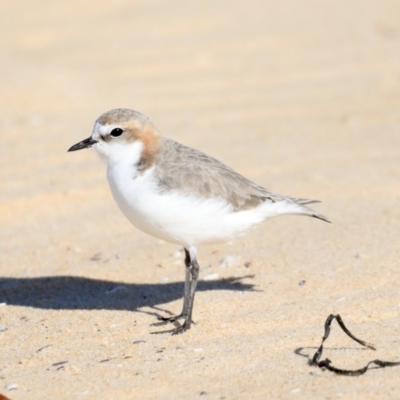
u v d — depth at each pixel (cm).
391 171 1423
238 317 927
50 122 1795
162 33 2580
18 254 1205
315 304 941
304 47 2364
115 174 914
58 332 930
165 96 1994
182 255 1155
